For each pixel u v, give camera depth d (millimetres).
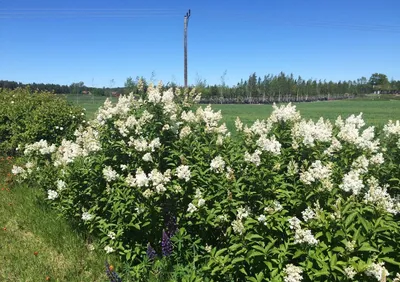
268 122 5758
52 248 5531
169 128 5484
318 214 3578
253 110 51812
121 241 4891
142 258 4852
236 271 3904
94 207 5270
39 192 7340
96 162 5391
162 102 5707
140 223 4637
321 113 44875
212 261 3855
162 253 4562
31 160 7910
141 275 4492
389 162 4715
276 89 88375
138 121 5422
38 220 6324
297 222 3645
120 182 4980
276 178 4305
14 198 7406
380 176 4496
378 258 3354
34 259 5148
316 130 4926
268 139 5062
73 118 11508
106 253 5012
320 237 3691
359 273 3254
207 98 77625
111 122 5742
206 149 5125
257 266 3777
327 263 3449
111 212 4957
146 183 4496
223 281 4008
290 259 3908
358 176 4105
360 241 3328
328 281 3426
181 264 4422
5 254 5266
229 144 5391
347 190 3830
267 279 3578
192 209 4242
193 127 5984
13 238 5820
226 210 4242
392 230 3486
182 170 4516
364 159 4316
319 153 4832
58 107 11602
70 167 5895
